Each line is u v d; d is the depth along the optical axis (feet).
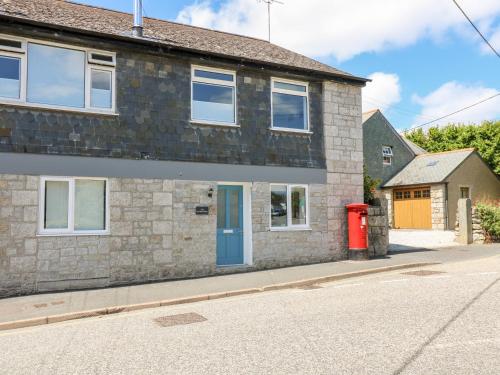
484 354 18.04
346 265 43.47
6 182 33.58
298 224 46.39
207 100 42.50
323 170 47.62
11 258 33.37
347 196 48.91
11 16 33.09
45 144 34.99
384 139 97.35
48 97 35.68
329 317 24.50
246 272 41.88
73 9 44.93
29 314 27.40
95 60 37.29
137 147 38.37
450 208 85.30
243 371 16.90
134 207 37.88
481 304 26.27
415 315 24.27
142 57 39.32
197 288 34.50
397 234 75.77
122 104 38.09
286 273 40.09
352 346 19.44
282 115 46.39
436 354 18.17
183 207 39.91
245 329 22.72
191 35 47.93
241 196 44.50
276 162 45.01
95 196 37.04
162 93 39.91
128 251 37.40
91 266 35.94
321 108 48.26
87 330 23.97
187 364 17.89
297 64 47.62
